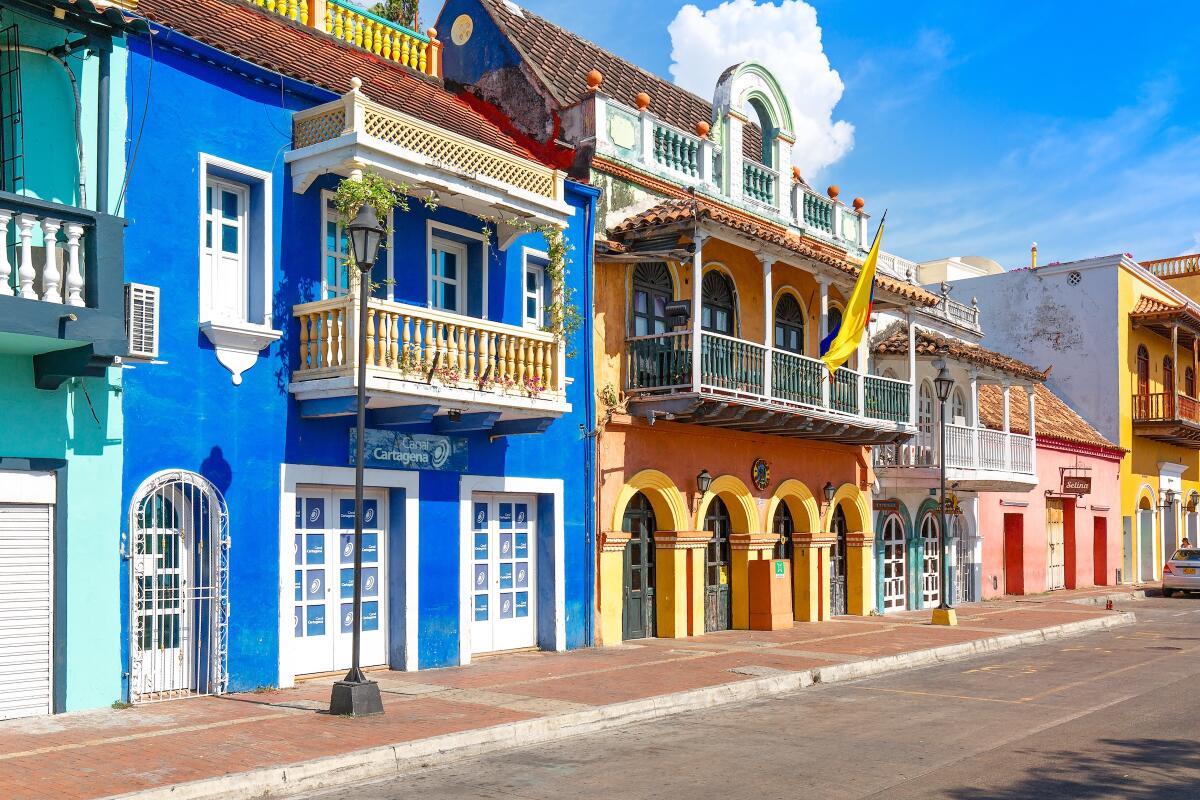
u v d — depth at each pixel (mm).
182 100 11359
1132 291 37031
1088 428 34812
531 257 15406
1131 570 36188
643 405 16766
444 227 14078
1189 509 42094
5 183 10070
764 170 20422
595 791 7895
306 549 12578
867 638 17688
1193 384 43000
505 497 15227
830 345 19312
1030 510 29641
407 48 17094
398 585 13391
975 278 38812
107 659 10414
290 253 12289
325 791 8000
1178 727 10477
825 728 10492
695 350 16125
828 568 21078
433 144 12875
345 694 10172
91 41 9984
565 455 15828
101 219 9727
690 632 17578
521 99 17859
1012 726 10547
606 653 15266
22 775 7773
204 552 11367
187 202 11320
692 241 16281
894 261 24984
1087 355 36188
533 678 12758
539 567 15641
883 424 20438
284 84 12383
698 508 17953
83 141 10469
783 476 20078
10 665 9820
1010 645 18281
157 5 12164
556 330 14156
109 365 10148
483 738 9469
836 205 22453
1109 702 12047
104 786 7461
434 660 13617
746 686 12547
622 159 17156
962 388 26109
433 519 13758
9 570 9859
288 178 12328
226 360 11539
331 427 12570
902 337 22891
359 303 11594
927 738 9922
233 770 7926
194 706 10562
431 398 12250
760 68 20281
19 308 9078
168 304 11062
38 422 10055
